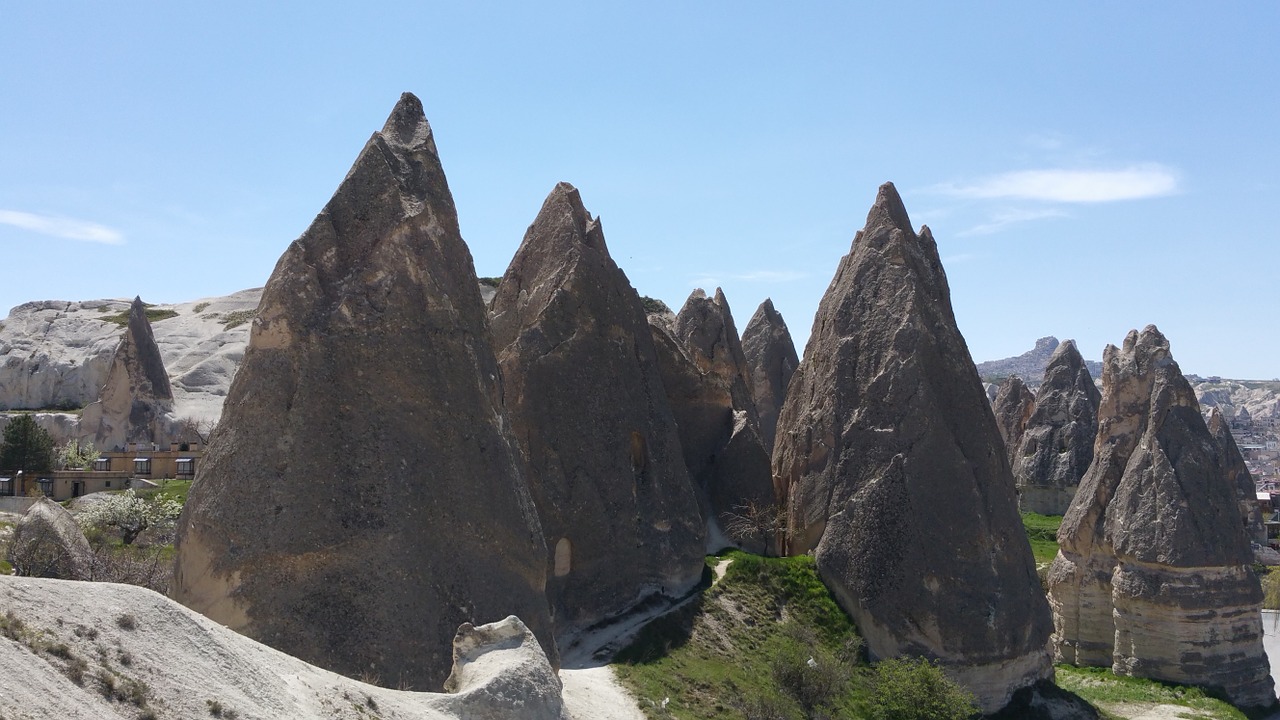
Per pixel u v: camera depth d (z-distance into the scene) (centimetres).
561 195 4038
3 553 3619
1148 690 4331
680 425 4466
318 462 2367
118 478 7206
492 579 2472
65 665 1274
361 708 1625
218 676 1444
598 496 3488
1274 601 6856
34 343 11781
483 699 1805
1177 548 4475
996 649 3694
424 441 2478
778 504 4391
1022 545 3953
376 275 2567
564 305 3662
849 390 4150
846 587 3822
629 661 3111
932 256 4559
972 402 4059
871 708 3372
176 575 2358
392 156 2722
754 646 3481
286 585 2262
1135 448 4825
